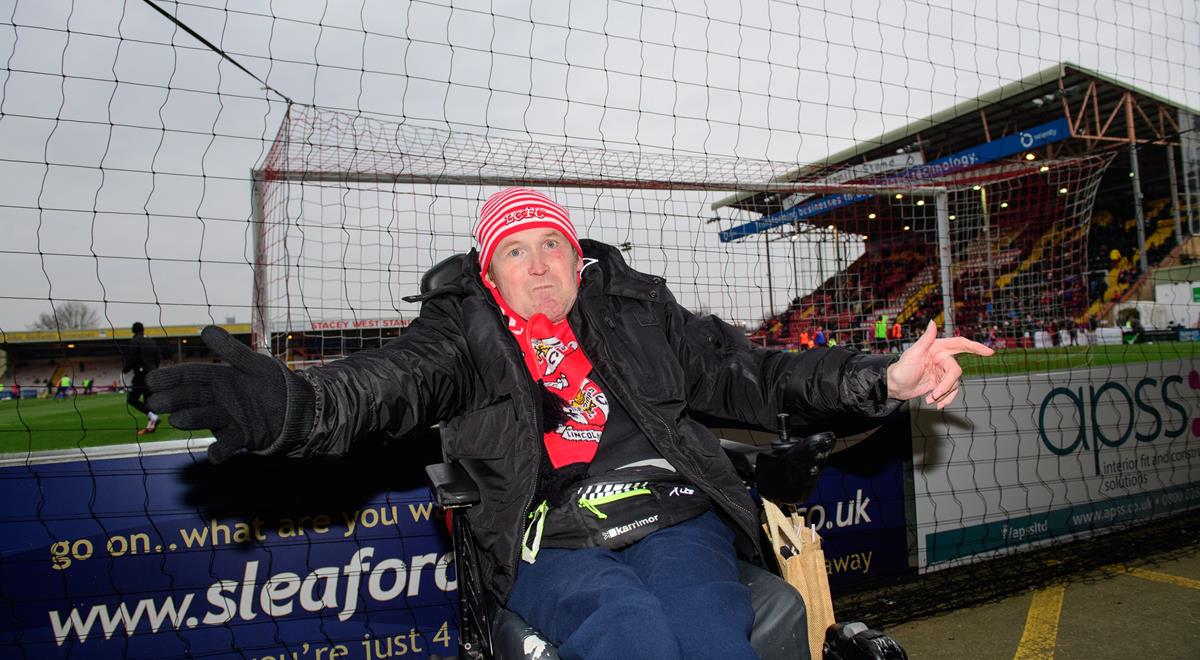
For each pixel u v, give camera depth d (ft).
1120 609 9.67
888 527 11.04
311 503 8.27
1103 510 13.00
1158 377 13.89
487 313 5.27
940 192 18.89
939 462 11.46
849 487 10.80
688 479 5.01
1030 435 12.31
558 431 5.21
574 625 4.17
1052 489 12.46
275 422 3.92
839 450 10.78
